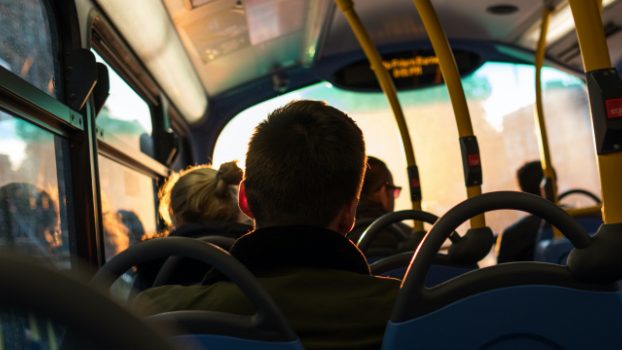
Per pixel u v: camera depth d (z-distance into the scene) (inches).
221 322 41.9
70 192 126.1
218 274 51.7
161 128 225.5
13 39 106.5
